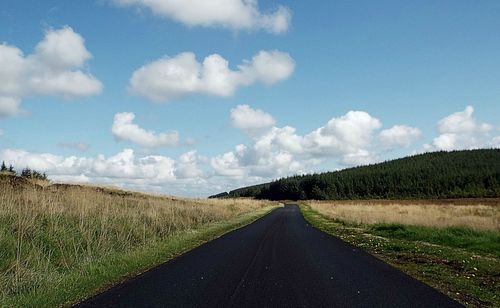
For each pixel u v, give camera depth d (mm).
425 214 40250
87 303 8242
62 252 12430
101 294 8969
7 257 11219
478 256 15266
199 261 13555
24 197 17750
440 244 19344
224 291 9234
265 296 8781
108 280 10445
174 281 10312
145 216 22281
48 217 15188
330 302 8305
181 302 8281
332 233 25422
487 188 116500
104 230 15820
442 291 9391
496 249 16609
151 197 45438
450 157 186750
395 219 32062
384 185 151125
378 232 25516
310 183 175000
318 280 10516
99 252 13742
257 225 32312
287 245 18406
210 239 20953
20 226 13133
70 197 20750
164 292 9133
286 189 180125
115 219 18125
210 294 8945
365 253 15953
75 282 9836
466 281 10609
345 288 9586
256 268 12250
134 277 10828
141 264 12680
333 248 17453
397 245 18062
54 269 11195
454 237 20047
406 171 162000
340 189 159375
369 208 58844
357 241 20484
